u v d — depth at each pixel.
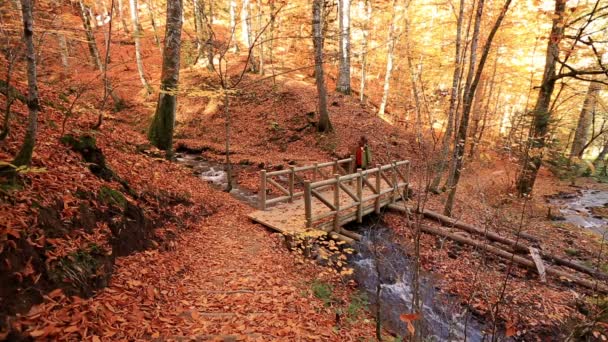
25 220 3.31
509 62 17.52
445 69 10.63
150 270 4.61
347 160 11.07
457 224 8.88
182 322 3.67
